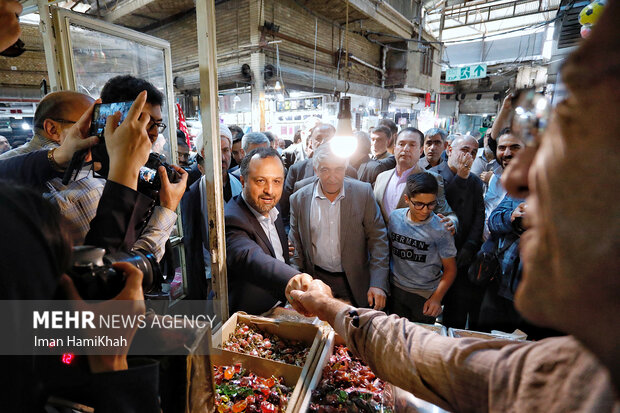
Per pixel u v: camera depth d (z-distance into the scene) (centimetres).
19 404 34
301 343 115
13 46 70
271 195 134
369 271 178
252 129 721
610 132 21
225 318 117
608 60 21
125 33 201
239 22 708
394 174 223
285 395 93
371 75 1091
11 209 34
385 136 308
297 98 833
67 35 173
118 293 46
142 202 69
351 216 166
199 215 185
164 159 101
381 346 65
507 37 1262
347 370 101
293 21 765
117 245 66
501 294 164
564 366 40
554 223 24
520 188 30
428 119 1230
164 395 55
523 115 29
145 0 660
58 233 39
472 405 50
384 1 919
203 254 187
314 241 172
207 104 95
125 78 89
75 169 82
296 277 109
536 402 41
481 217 204
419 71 1214
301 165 273
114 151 67
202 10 87
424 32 1175
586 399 36
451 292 209
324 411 84
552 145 25
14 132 583
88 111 82
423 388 56
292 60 782
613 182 21
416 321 174
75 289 43
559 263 25
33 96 586
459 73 1112
